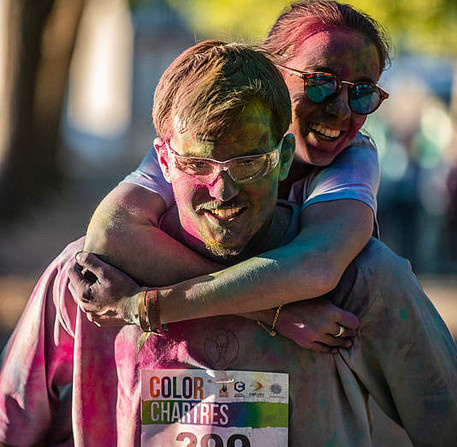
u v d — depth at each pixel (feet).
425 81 170.91
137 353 14.94
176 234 15.31
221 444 14.49
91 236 15.16
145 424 14.79
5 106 103.50
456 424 15.02
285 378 14.56
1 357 17.44
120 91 234.79
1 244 91.25
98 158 190.19
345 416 14.94
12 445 16.75
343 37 15.62
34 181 111.55
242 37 17.34
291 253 14.14
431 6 74.74
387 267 14.89
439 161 99.66
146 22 227.81
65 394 17.21
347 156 16.33
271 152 13.53
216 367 14.64
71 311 15.70
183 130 13.42
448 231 91.50
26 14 99.66
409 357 14.83
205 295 14.03
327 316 14.38
